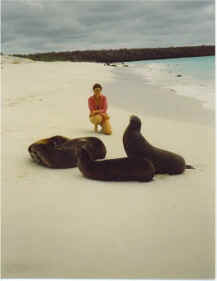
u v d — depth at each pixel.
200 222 4.00
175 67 40.56
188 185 5.22
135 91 16.38
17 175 5.60
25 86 16.55
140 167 5.30
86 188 5.07
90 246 3.49
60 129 8.69
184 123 9.70
